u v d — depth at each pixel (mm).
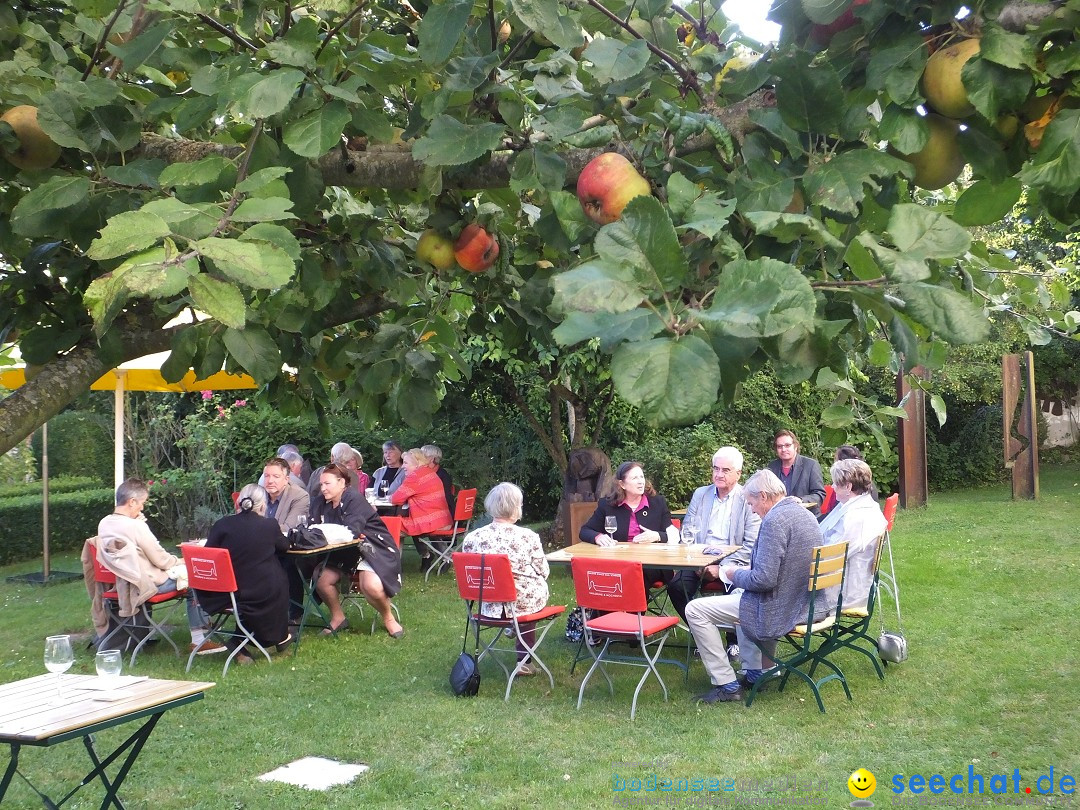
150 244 1062
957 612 7191
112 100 1694
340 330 2848
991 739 4594
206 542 6656
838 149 1283
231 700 5715
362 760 4660
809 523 5250
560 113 1531
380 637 7316
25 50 1963
